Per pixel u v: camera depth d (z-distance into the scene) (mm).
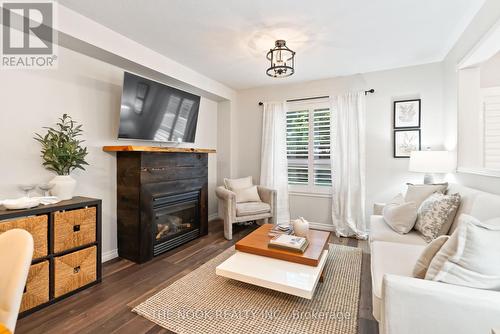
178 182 3254
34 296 1841
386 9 2148
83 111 2588
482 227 1032
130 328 1672
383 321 1093
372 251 1922
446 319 984
